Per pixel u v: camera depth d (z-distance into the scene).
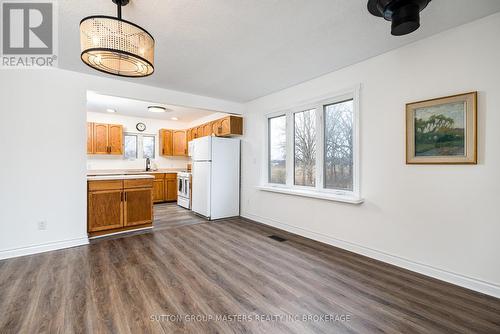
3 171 2.65
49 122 2.89
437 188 2.21
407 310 1.74
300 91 3.56
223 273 2.33
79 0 1.73
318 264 2.54
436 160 2.19
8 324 1.56
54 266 2.45
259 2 1.75
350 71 2.90
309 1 1.75
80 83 3.09
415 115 2.33
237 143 4.88
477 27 1.97
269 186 4.17
